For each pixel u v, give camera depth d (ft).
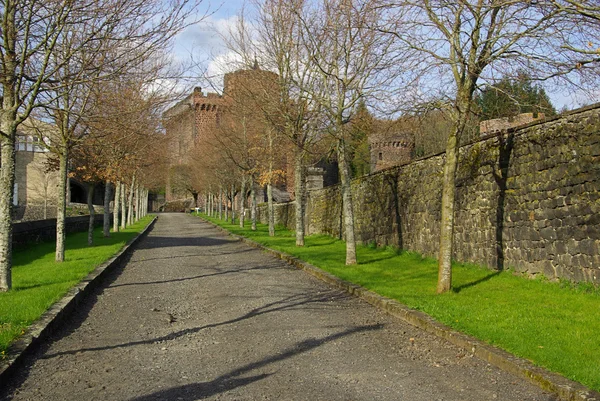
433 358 18.08
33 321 21.24
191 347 19.65
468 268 36.73
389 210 52.65
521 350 17.20
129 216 119.34
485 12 26.50
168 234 94.17
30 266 40.91
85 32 37.24
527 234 30.91
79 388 15.19
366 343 20.07
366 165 106.22
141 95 48.49
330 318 24.48
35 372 16.62
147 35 29.84
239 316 24.98
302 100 53.36
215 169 112.78
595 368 15.14
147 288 33.65
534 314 22.00
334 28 42.11
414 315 23.16
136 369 16.99
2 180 28.78
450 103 29.53
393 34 31.22
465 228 38.47
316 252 52.65
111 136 49.52
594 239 25.36
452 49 28.53
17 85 28.96
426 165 45.09
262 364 17.47
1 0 28.66
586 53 21.62
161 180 162.81
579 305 23.17
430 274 35.68
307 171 91.15
